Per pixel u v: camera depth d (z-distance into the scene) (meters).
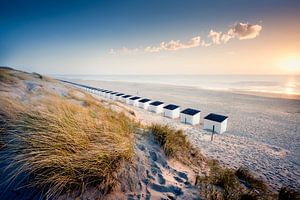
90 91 47.41
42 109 5.17
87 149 3.27
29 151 2.95
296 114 32.25
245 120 26.69
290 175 9.61
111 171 3.06
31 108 5.16
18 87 11.38
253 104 43.41
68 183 2.58
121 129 4.88
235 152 12.62
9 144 3.06
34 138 3.21
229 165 9.30
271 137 18.28
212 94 64.19
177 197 3.04
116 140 3.85
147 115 24.77
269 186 7.36
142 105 30.80
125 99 34.81
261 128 21.98
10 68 20.03
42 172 2.62
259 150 13.79
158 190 3.15
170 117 24.77
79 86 55.25
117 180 2.98
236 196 3.35
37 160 2.73
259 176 8.73
